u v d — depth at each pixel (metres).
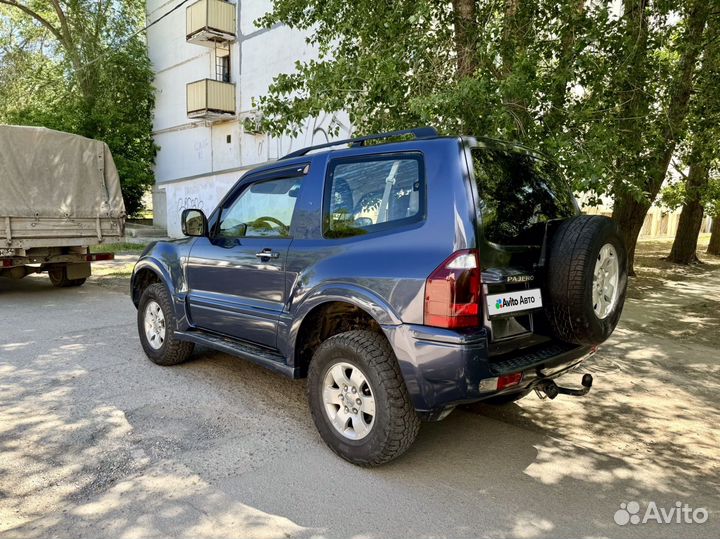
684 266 13.96
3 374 4.85
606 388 4.84
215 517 2.71
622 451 3.60
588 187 5.16
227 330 4.31
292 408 4.14
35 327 6.75
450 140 3.05
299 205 3.76
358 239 3.30
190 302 4.68
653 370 5.39
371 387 3.06
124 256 14.98
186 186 17.92
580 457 3.49
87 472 3.13
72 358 5.38
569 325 3.11
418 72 6.21
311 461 3.31
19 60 21.33
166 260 4.96
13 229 8.19
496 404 4.01
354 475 3.15
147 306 5.20
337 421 3.33
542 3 6.14
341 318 3.66
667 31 6.85
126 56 20.16
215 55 18.42
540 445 3.65
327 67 6.48
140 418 3.90
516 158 3.45
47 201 8.62
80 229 9.02
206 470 3.17
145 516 2.71
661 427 4.01
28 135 8.41
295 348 3.62
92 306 8.25
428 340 2.81
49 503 2.81
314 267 3.46
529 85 5.23
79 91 20.61
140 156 21.58
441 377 2.79
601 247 3.11
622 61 6.00
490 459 3.42
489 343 2.87
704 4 6.84
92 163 9.26
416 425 3.05
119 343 5.98
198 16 17.30
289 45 15.72
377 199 3.29
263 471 3.17
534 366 3.03
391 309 2.96
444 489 3.03
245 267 4.05
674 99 7.26
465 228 2.82
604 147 5.23
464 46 6.31
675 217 25.78
